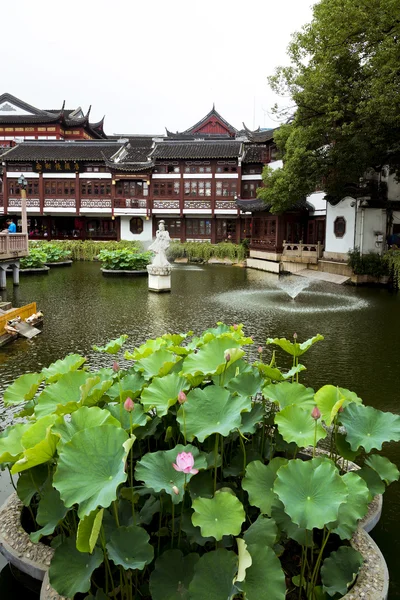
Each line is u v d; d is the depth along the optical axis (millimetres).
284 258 30797
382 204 25844
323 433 3656
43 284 23531
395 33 16859
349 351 11078
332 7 17672
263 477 3562
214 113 55594
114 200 43625
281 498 3000
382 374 9250
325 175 22828
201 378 4371
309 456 4965
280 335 12734
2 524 3955
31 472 3771
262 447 4457
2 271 20531
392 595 3756
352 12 17047
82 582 2922
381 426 3789
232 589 2824
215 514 3068
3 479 5430
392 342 11969
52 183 44406
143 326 13547
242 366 4691
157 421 4273
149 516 3516
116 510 3154
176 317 14977
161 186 43312
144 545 3020
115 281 25234
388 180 26156
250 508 3969
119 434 3137
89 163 43656
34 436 3480
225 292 21047
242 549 2852
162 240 20891
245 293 20719
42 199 44375
